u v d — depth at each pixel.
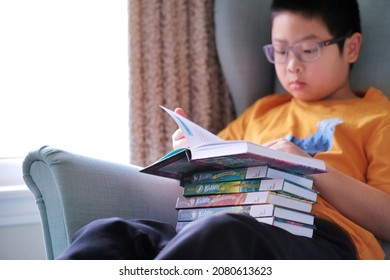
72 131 1.98
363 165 1.54
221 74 1.94
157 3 1.83
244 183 1.23
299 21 1.65
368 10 1.83
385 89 1.77
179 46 1.87
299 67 1.65
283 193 1.20
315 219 1.33
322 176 1.41
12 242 1.82
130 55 1.82
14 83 1.94
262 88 1.90
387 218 1.39
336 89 1.71
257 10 1.87
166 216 1.39
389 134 1.53
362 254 1.33
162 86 1.85
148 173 1.31
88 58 1.99
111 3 2.00
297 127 1.65
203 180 1.31
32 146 1.95
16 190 1.81
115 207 1.29
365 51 1.81
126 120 2.01
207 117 1.88
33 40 1.95
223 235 0.96
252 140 1.73
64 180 1.24
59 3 1.97
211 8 1.91
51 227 1.27
